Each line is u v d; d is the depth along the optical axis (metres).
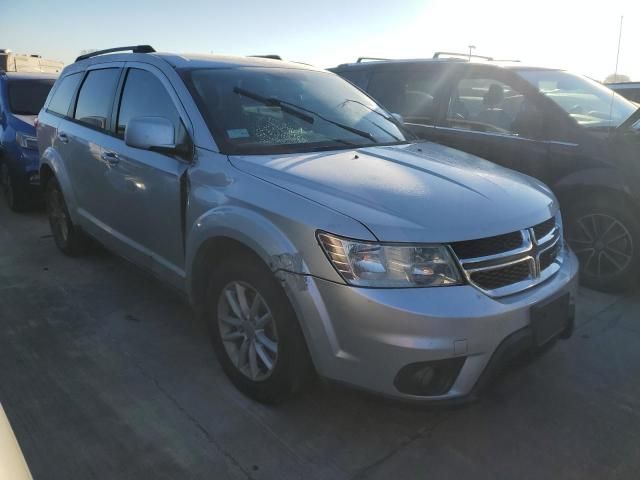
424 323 2.21
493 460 2.51
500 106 4.78
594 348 3.50
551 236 2.78
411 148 3.47
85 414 2.76
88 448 2.52
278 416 2.78
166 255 3.40
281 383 2.62
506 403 2.93
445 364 2.26
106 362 3.27
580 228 4.38
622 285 4.25
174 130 3.09
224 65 3.64
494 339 2.31
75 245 4.91
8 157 6.65
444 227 2.34
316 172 2.72
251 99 3.40
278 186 2.61
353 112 3.81
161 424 2.70
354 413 2.81
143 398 2.91
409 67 5.66
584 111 4.61
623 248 4.18
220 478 2.37
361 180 2.66
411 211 2.40
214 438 2.61
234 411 2.81
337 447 2.57
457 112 5.10
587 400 2.96
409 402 2.29
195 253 2.96
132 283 4.48
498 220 2.48
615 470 2.45
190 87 3.29
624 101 5.07
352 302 2.26
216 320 2.98
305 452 2.54
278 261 2.44
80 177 4.37
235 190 2.74
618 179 4.06
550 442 2.63
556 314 2.61
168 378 3.10
